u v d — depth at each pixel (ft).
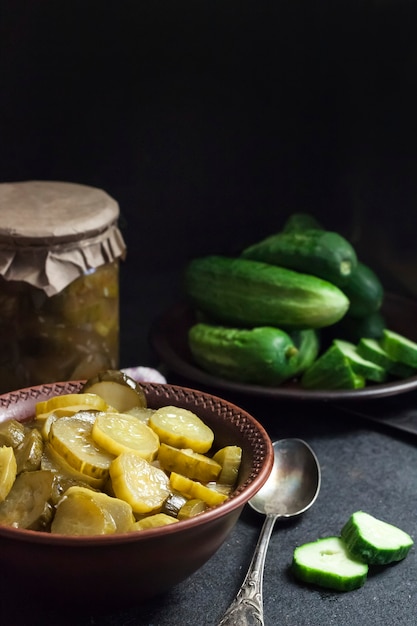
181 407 2.62
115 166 3.67
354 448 3.03
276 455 2.82
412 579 2.53
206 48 3.56
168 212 3.76
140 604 2.38
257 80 3.61
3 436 2.40
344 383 3.11
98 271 2.89
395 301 3.53
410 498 2.81
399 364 3.19
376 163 3.54
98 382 2.59
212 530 2.26
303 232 3.29
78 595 2.26
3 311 2.83
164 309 3.79
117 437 2.36
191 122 3.65
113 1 3.46
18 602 2.42
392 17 3.37
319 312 3.13
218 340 3.13
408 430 3.06
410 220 3.47
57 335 2.86
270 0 3.51
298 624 2.39
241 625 2.33
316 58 3.57
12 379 2.90
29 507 2.24
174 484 2.34
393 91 3.42
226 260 3.29
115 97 3.58
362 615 2.42
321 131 3.65
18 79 3.50
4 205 2.89
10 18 3.42
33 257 2.79
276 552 2.60
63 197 2.98
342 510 2.75
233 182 3.75
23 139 3.58
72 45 3.49
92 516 2.19
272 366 3.07
